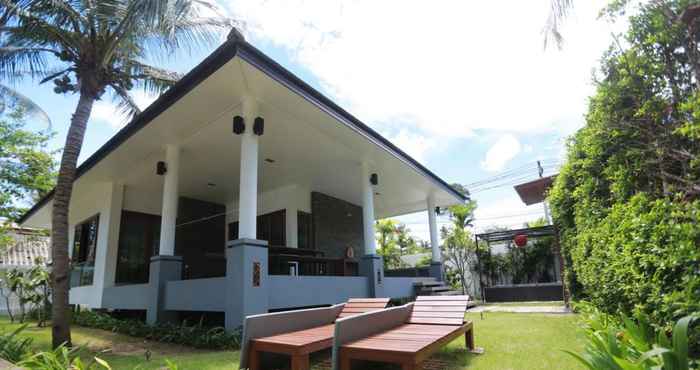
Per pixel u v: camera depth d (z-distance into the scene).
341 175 9.59
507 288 12.98
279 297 5.79
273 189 10.77
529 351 3.82
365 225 8.31
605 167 4.20
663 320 2.47
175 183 7.07
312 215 10.78
